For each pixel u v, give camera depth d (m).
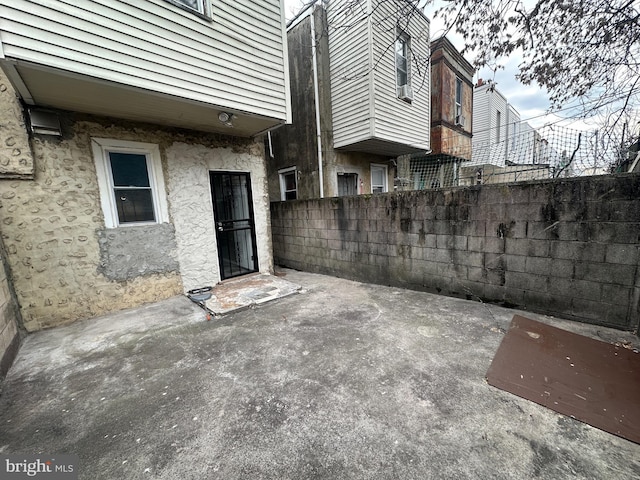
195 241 4.38
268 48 3.75
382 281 4.53
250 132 4.54
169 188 4.07
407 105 6.51
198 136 4.33
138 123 3.74
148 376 2.25
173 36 2.89
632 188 2.46
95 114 3.40
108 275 3.60
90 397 2.02
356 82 5.81
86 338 2.95
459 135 8.93
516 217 3.13
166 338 2.91
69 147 3.25
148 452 1.52
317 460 1.42
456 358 2.29
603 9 2.91
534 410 1.70
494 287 3.40
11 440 1.64
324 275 5.43
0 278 2.62
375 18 5.47
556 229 2.89
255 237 5.18
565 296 2.91
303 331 2.94
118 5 2.52
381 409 1.76
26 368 2.42
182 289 4.28
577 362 2.15
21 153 2.94
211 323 3.26
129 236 3.73
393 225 4.27
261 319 3.32
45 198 3.13
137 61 2.66
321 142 6.44
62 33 2.25
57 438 1.64
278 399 1.90
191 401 1.93
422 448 1.46
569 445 1.45
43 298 3.16
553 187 2.86
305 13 6.28
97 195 3.47
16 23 2.06
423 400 1.82
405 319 3.11
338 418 1.70
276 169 7.70
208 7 3.12
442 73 7.80
